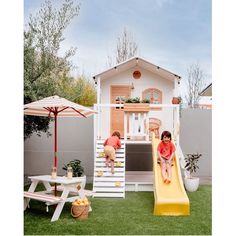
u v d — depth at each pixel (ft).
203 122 43.75
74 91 54.08
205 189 35.50
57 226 23.20
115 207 28.12
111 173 32.73
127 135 35.01
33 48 37.14
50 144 43.19
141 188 34.78
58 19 45.50
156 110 40.73
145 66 40.19
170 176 29.58
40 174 43.11
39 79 37.63
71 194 32.99
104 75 39.96
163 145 30.89
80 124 43.24
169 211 26.07
